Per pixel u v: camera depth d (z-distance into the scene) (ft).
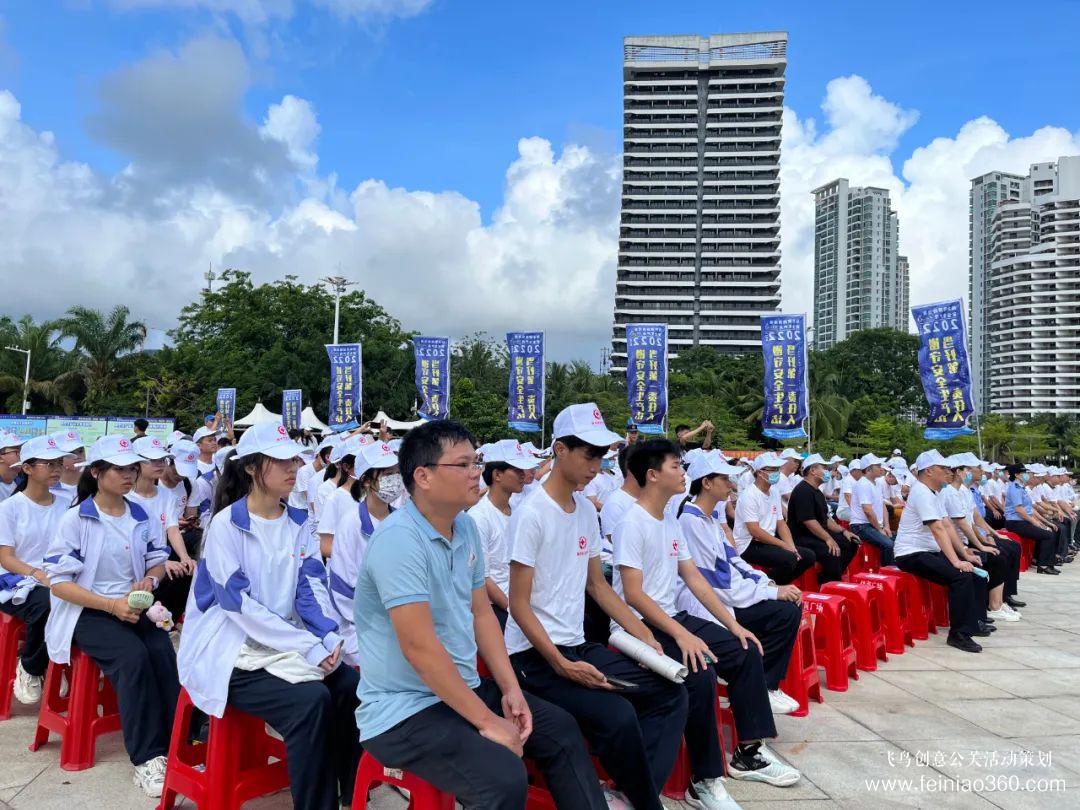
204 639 10.04
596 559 11.33
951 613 21.90
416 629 7.64
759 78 274.57
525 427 47.47
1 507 13.91
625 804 10.21
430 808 8.25
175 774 10.19
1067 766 13.28
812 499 24.27
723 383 152.05
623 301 280.10
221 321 99.86
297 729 9.23
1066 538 40.57
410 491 8.27
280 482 10.56
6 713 14.08
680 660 11.57
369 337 101.19
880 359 176.04
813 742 14.23
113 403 112.16
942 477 22.58
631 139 279.69
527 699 9.02
